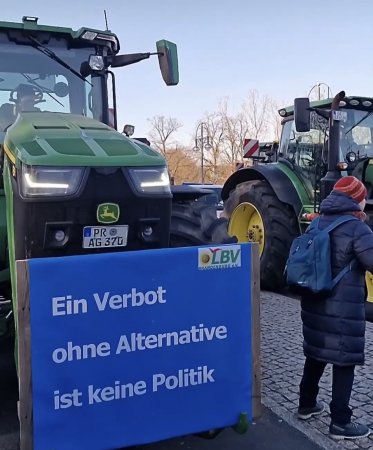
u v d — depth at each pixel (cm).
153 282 261
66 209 274
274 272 723
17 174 282
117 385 258
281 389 408
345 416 337
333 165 640
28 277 239
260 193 744
